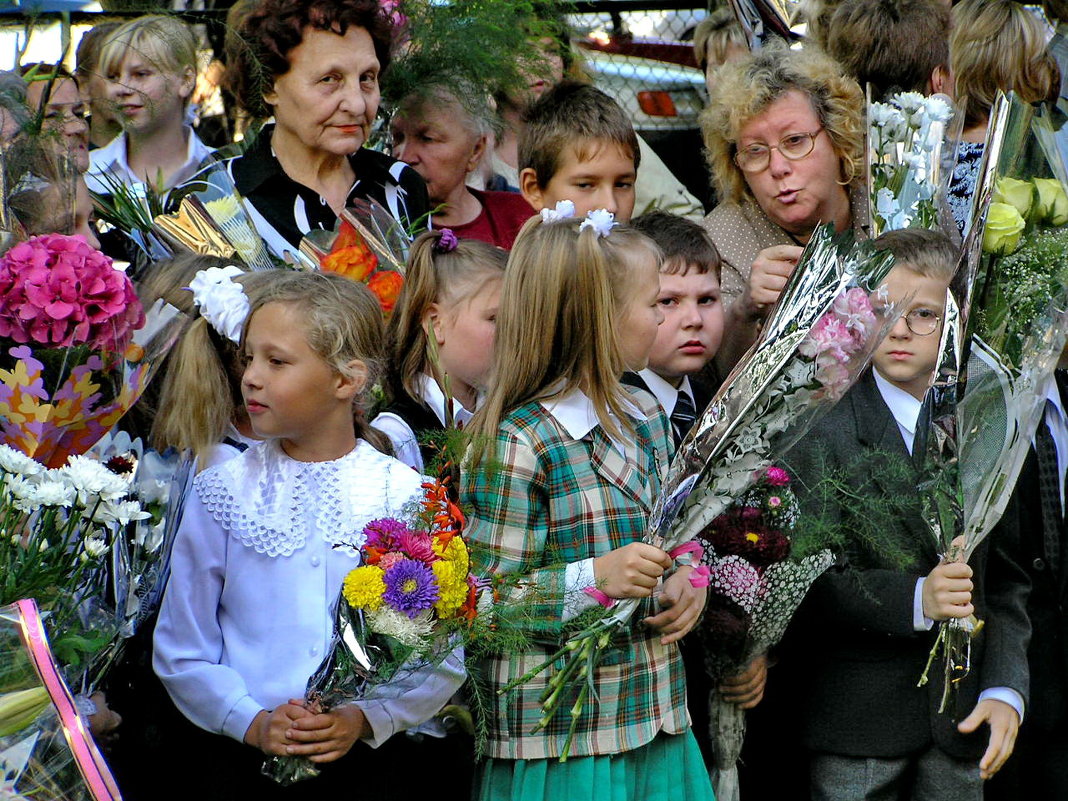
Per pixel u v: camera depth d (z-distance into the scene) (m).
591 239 6.09
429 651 5.42
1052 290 6.85
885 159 7.85
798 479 6.79
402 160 9.10
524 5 9.41
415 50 9.02
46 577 5.06
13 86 6.45
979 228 6.76
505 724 6.07
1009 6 8.59
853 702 6.91
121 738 6.19
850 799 6.93
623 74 11.27
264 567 5.77
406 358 6.80
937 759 7.02
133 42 8.13
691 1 10.96
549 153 8.20
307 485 5.82
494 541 5.95
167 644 5.75
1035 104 7.41
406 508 5.62
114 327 5.60
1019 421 6.82
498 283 6.82
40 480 5.22
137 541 5.73
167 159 8.29
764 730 7.30
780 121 7.97
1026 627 7.34
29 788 4.41
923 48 8.73
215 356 6.19
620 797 6.03
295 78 7.89
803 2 9.98
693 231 7.46
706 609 6.57
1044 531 7.55
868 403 7.06
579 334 6.08
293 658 5.67
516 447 6.00
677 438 7.28
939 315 7.02
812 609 6.95
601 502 6.07
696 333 7.33
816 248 6.27
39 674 4.53
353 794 5.77
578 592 5.85
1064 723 7.57
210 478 5.88
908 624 6.76
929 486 6.69
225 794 5.78
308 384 5.72
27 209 6.30
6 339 5.53
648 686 6.20
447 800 6.40
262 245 7.61
